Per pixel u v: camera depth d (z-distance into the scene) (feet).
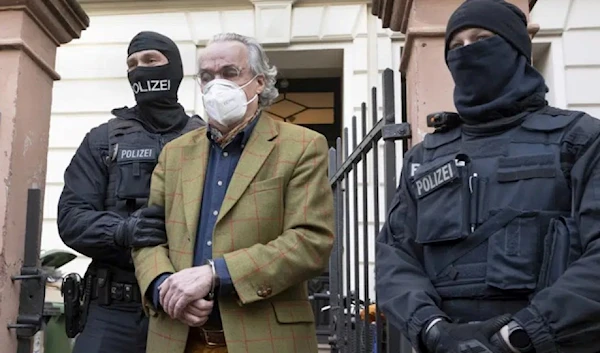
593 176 4.77
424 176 5.55
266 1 20.80
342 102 21.34
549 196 4.94
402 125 8.30
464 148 5.50
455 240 5.22
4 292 8.52
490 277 4.94
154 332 6.59
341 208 12.12
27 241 8.88
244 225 6.35
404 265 5.59
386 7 9.46
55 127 21.25
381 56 20.25
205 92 6.89
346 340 10.82
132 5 21.58
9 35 8.96
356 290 9.98
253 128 6.86
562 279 4.53
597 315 4.39
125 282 7.71
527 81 5.50
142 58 8.27
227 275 6.01
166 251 6.81
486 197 5.17
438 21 8.24
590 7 19.85
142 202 7.79
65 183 8.16
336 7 20.68
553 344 4.40
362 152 9.77
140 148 7.99
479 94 5.52
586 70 19.67
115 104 21.34
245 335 6.10
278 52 20.77
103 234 7.29
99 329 7.64
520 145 5.21
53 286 11.65
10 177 8.70
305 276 6.29
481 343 4.51
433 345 4.82
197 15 21.31
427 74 8.15
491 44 5.45
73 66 21.54
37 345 9.34
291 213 6.47
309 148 6.72
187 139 7.20
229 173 6.73
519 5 8.32
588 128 4.98
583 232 4.69
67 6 9.70
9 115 8.81
